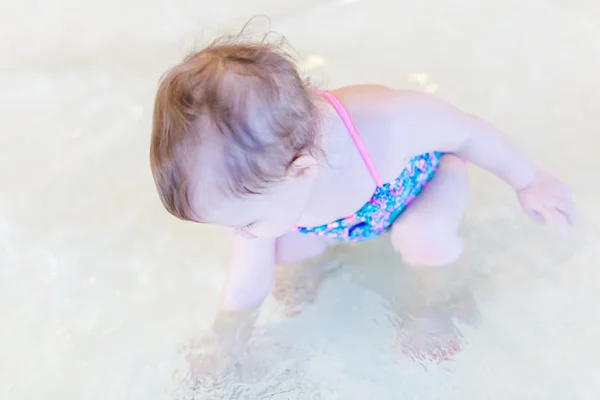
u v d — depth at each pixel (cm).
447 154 115
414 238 110
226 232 132
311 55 154
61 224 135
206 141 76
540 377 112
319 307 121
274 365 115
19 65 158
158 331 120
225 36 91
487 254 123
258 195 80
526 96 142
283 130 78
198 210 81
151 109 150
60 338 121
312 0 161
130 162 143
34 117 151
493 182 131
